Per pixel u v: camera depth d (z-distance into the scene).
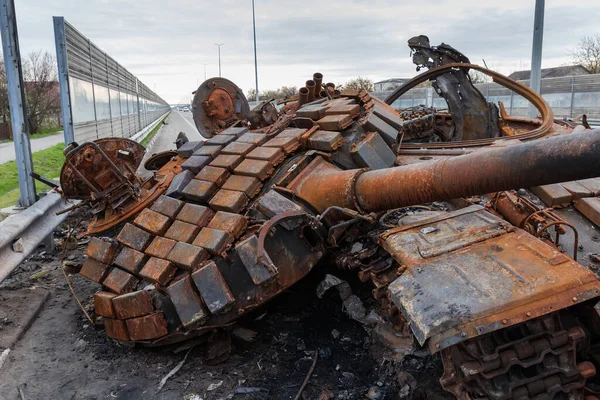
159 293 5.37
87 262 6.10
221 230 5.33
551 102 23.81
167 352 6.00
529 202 5.48
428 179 4.42
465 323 3.57
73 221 11.34
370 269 5.07
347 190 5.28
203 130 9.34
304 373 5.39
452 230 4.73
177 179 6.47
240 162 6.27
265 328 6.37
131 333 5.50
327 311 6.68
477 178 3.98
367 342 5.83
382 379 5.17
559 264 3.95
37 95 36.38
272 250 5.24
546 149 3.49
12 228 6.99
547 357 3.85
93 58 17.33
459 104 9.02
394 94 9.75
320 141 6.06
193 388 5.22
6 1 8.83
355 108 6.49
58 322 6.82
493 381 3.76
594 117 21.69
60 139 32.03
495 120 9.09
